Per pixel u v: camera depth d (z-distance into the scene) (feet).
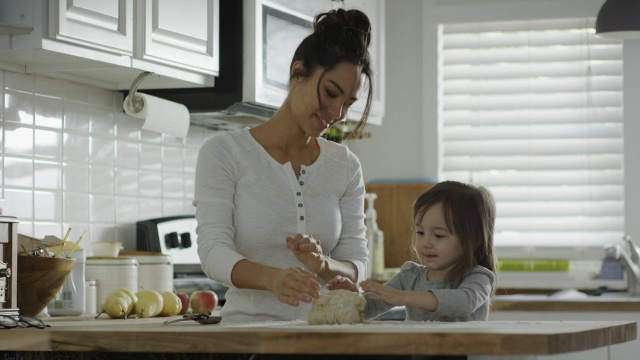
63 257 8.21
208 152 6.56
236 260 6.05
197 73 9.95
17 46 7.98
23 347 5.48
